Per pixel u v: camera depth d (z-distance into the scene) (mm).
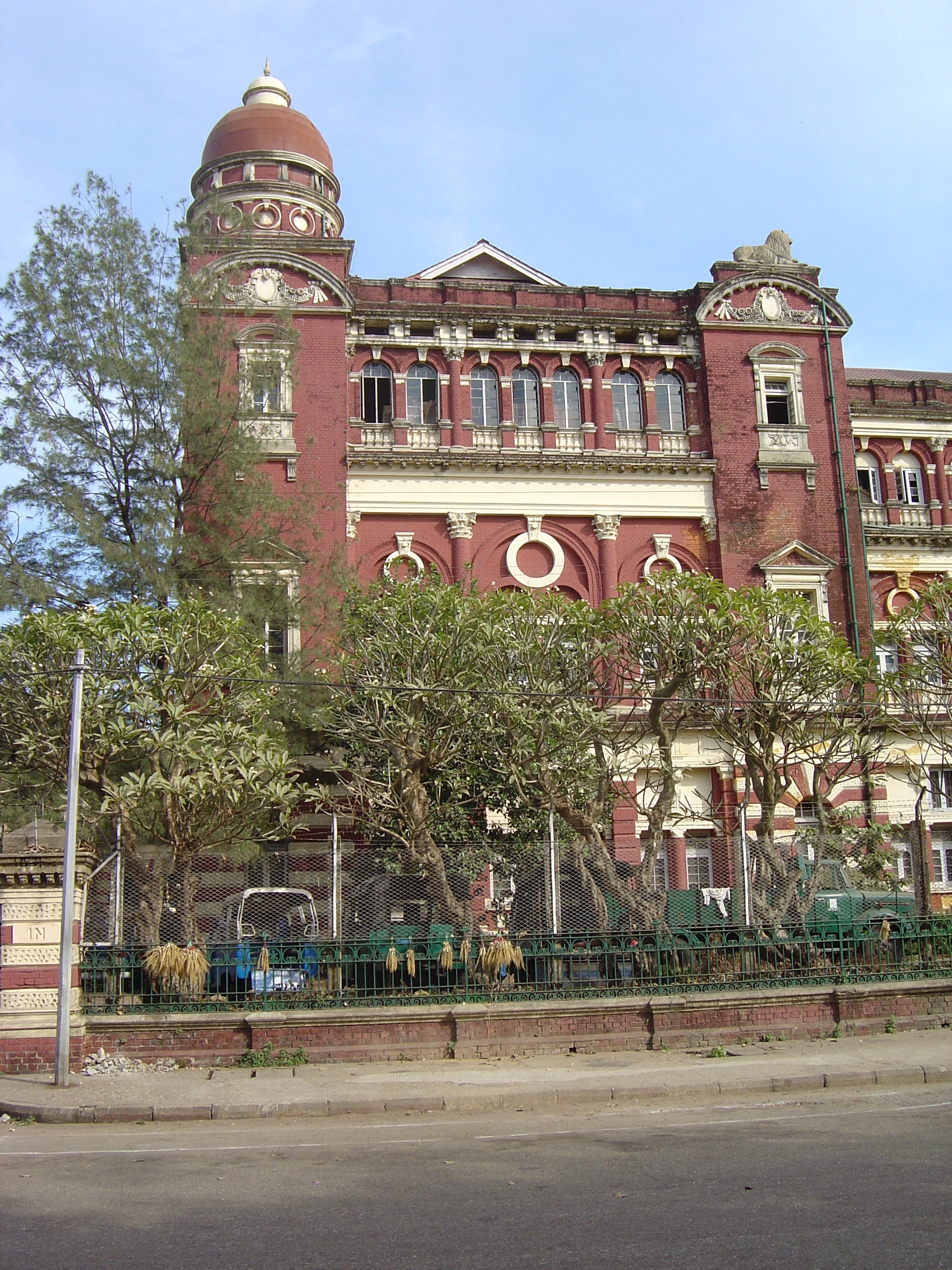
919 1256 7660
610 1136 12000
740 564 32906
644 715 29516
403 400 32688
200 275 26219
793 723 21578
